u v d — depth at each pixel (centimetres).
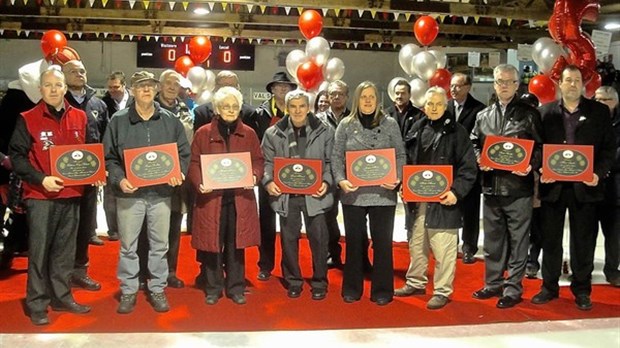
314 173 368
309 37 598
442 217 364
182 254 496
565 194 361
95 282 399
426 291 400
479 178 394
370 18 911
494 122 370
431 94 367
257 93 1324
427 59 573
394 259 495
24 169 317
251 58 1310
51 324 327
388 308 365
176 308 359
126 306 347
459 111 479
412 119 439
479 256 505
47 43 484
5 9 794
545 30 982
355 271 377
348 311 358
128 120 342
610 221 420
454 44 1091
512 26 978
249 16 857
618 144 416
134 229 346
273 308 362
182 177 340
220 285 374
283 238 386
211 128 362
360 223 372
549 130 362
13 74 1241
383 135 367
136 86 338
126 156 332
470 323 340
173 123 352
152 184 335
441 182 359
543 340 315
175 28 957
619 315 356
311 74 552
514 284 372
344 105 437
